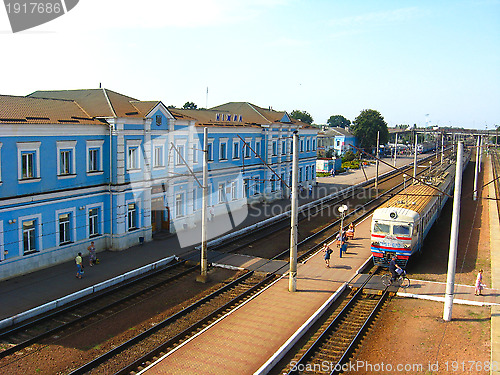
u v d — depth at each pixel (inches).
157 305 779.4
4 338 635.5
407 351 619.8
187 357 577.9
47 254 937.5
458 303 800.3
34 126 882.8
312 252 1141.1
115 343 628.7
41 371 549.6
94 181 1037.8
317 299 802.8
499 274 960.3
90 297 795.4
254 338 638.5
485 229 1405.0
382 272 985.5
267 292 837.2
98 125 1026.1
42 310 719.7
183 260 1027.9
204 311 756.6
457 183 702.5
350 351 619.8
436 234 1337.4
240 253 1113.4
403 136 5816.9
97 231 1070.4
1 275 848.9
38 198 905.5
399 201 1119.0
